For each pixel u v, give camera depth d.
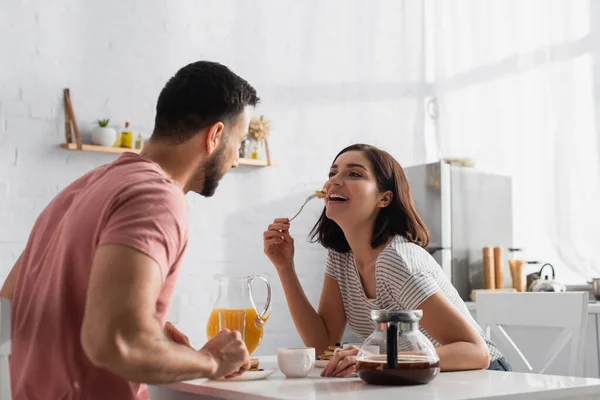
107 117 3.78
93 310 0.99
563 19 4.12
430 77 4.86
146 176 1.13
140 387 1.27
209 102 1.27
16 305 1.23
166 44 3.98
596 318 3.18
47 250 1.21
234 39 4.21
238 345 1.16
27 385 1.13
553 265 4.14
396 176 1.85
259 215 4.19
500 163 4.37
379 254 1.70
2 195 3.49
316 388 1.22
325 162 4.45
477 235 4.19
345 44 4.61
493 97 4.42
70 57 3.70
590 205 3.91
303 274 4.29
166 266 1.06
